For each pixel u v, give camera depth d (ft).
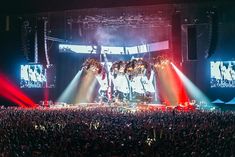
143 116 106.22
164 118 101.96
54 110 133.69
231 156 67.36
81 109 140.15
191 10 137.69
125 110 135.95
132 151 63.93
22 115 113.80
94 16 149.79
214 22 126.21
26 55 141.69
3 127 88.84
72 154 64.08
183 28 151.94
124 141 68.59
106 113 116.47
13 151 68.90
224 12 150.61
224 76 160.35
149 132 77.82
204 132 78.59
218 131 79.92
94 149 65.26
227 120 98.27
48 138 74.13
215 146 68.54
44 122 96.17
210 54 130.72
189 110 138.21
